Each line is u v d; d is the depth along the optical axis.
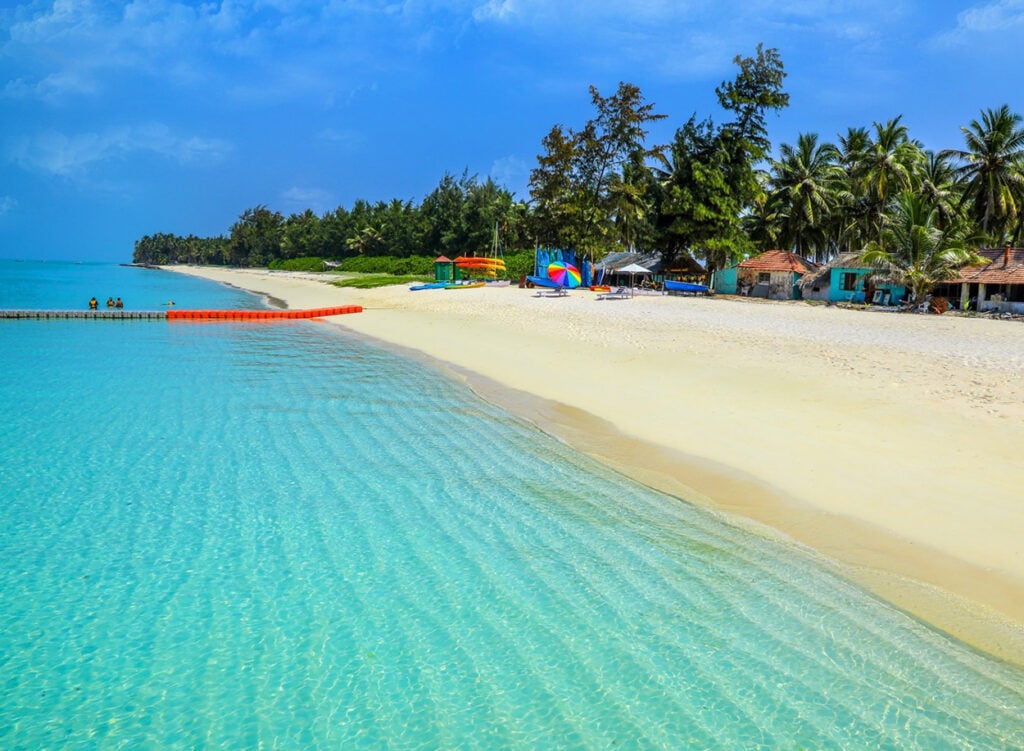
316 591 6.49
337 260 117.00
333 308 37.91
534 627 5.86
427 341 25.34
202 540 7.57
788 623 5.88
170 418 13.09
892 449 9.90
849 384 13.52
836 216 53.78
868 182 49.06
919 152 50.53
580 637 5.71
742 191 49.03
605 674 5.22
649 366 16.97
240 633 5.80
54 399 14.77
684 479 9.44
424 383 16.89
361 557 7.18
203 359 21.05
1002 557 6.75
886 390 12.90
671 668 5.28
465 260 54.84
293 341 26.19
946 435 10.29
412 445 11.30
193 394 15.42
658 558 7.13
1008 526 7.35
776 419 11.79
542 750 4.44
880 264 36.62
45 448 10.98
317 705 4.91
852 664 5.30
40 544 7.46
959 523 7.50
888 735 4.52
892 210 41.00
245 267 163.75
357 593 6.45
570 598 6.33
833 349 17.83
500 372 18.14
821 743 4.45
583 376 16.69
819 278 43.69
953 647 5.48
